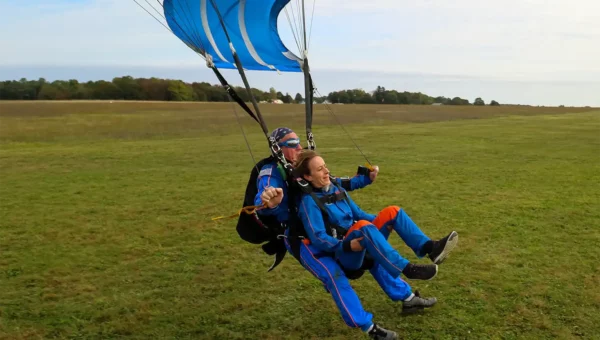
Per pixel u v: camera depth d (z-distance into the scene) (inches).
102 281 211.9
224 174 490.3
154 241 268.4
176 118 1370.6
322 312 177.2
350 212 150.9
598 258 222.5
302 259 147.9
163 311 181.5
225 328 167.5
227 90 153.9
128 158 622.2
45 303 189.6
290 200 148.1
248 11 165.2
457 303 178.9
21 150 729.6
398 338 155.4
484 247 242.2
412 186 407.8
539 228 273.4
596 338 152.1
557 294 183.9
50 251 253.6
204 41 163.8
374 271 164.4
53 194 401.1
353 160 572.1
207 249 253.0
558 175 450.3
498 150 648.4
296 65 173.0
